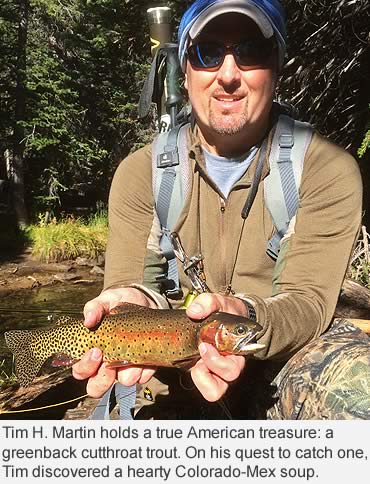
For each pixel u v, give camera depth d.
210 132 0.79
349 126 2.61
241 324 0.62
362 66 2.50
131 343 0.69
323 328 0.72
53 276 4.66
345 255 0.75
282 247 0.77
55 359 0.75
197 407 0.84
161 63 1.20
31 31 7.02
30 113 6.57
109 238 0.86
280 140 0.78
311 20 2.57
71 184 7.84
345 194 0.76
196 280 0.79
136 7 3.21
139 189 0.84
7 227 6.42
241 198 0.78
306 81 2.56
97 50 6.63
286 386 0.70
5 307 3.62
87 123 7.54
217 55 0.78
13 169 6.75
